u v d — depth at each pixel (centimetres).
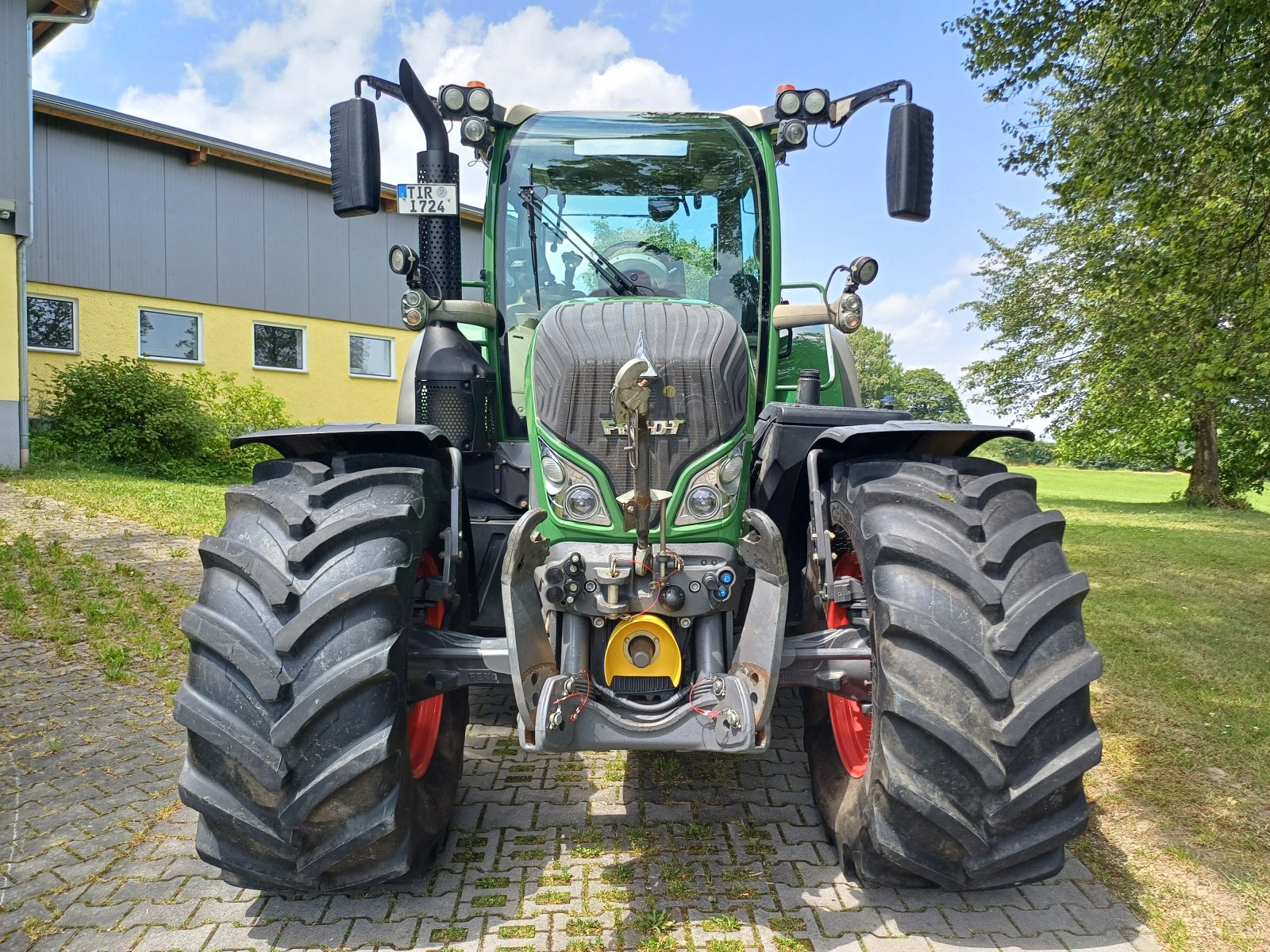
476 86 350
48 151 1288
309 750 215
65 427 1270
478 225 1465
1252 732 394
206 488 1191
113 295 1363
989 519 239
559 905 258
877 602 232
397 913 253
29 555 682
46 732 379
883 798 228
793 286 380
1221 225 617
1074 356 1845
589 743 239
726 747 237
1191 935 246
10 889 264
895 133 315
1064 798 223
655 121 375
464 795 331
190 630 221
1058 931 247
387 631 222
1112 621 619
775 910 255
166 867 276
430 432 261
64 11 1198
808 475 279
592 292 370
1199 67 554
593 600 253
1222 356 624
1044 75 661
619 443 259
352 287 1680
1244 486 2056
